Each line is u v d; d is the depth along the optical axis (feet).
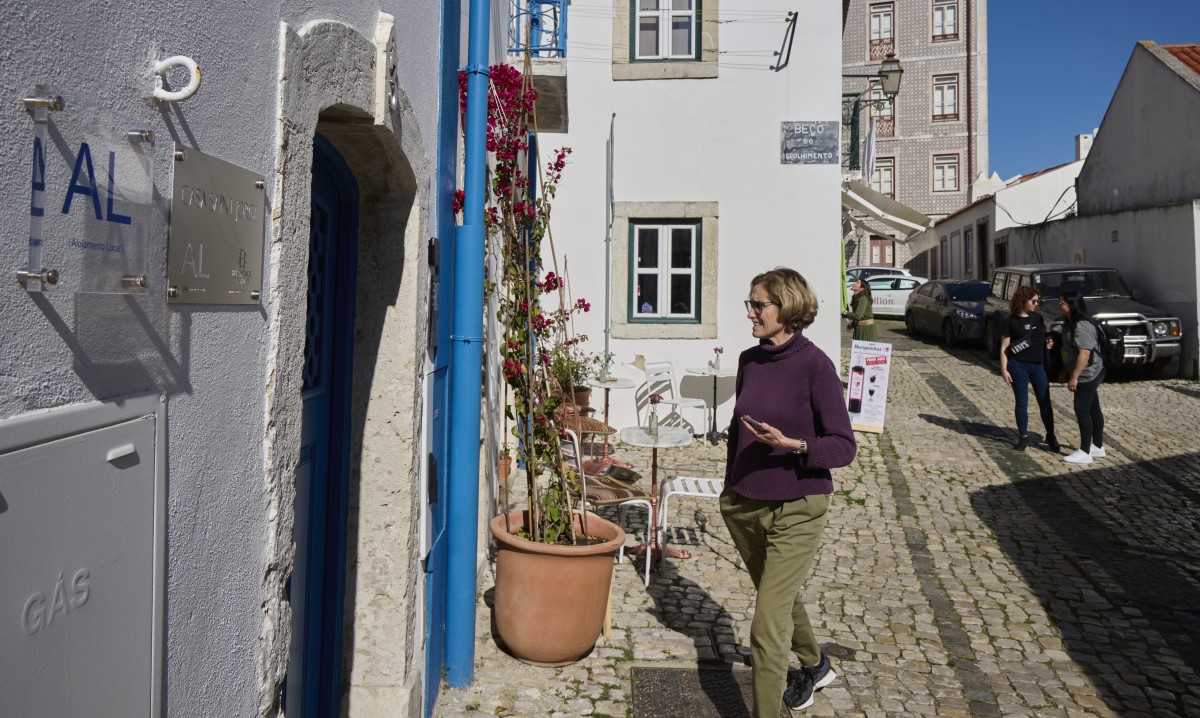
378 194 10.45
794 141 31.60
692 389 32.01
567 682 12.91
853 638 14.89
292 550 6.85
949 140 105.09
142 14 4.66
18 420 3.67
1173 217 47.06
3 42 3.61
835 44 31.40
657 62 31.68
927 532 21.18
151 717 4.81
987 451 30.25
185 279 5.13
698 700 12.42
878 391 33.01
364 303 10.52
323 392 10.07
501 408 20.76
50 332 3.93
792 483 10.76
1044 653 14.42
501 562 13.57
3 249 3.62
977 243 84.02
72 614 4.08
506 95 15.11
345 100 7.84
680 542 19.93
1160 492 24.89
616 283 31.86
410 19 10.36
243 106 5.89
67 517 4.03
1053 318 45.24
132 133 4.56
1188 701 12.83
